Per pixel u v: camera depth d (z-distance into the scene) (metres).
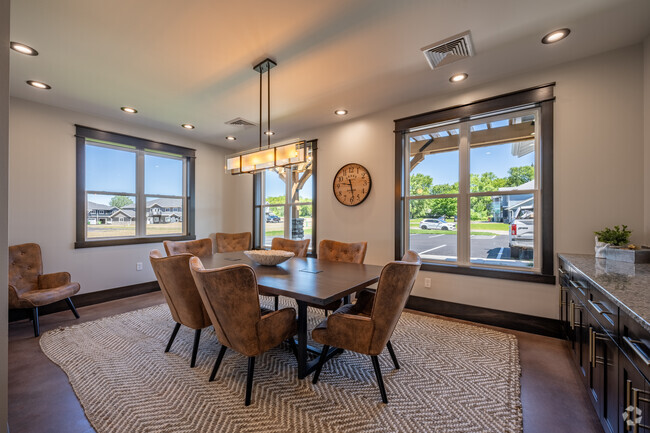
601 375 1.41
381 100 3.28
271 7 1.79
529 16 1.89
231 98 3.20
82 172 3.57
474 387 1.85
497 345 2.42
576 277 1.89
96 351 2.33
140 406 1.67
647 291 1.25
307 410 1.63
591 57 2.39
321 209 4.20
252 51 2.28
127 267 3.99
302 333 1.93
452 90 3.03
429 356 2.25
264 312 2.15
